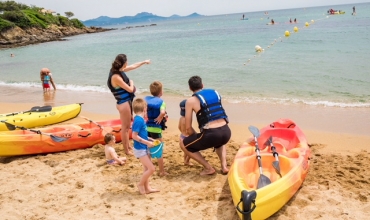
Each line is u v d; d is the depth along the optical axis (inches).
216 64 751.1
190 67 735.1
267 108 400.8
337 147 268.7
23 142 263.9
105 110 425.4
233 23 3280.0
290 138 250.2
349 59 679.7
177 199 195.0
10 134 271.6
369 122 327.9
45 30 2613.2
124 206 189.0
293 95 452.4
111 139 247.0
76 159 258.1
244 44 1144.2
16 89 608.7
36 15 2733.8
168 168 237.5
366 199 184.7
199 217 175.6
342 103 403.5
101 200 196.5
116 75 238.2
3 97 537.6
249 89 498.9
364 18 1999.3
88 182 219.8
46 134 269.6
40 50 1585.9
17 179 227.0
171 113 393.7
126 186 213.0
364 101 406.3
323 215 171.3
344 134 298.7
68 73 783.7
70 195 203.0
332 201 182.5
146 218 175.8
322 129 316.2
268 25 2276.1
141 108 193.8
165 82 591.5
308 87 487.8
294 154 214.4
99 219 176.6
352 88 467.2
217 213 178.5
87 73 773.9
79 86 610.5
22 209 189.3
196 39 1584.6
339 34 1184.2
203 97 205.5
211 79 589.0
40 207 190.9
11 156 267.7
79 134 280.1
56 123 370.3
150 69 740.0
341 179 208.2
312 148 268.7
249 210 149.9
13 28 2313.0
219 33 1915.6
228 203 187.3
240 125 338.3
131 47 1417.3
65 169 240.4
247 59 791.7
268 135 253.1
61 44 1973.4
